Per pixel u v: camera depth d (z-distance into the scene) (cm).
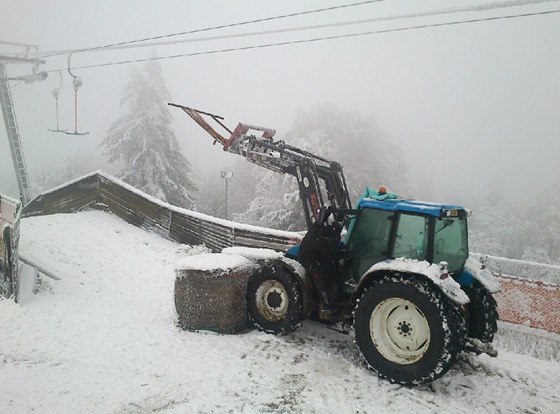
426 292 377
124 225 1102
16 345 445
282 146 568
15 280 582
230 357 439
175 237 1057
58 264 754
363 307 415
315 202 514
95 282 725
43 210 1279
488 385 413
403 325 403
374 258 465
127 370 400
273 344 479
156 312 591
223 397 355
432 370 371
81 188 1208
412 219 436
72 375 385
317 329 539
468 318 468
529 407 376
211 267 506
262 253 588
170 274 813
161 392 360
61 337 475
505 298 588
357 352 470
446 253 451
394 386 389
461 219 496
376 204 466
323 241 485
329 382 393
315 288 502
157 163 2195
